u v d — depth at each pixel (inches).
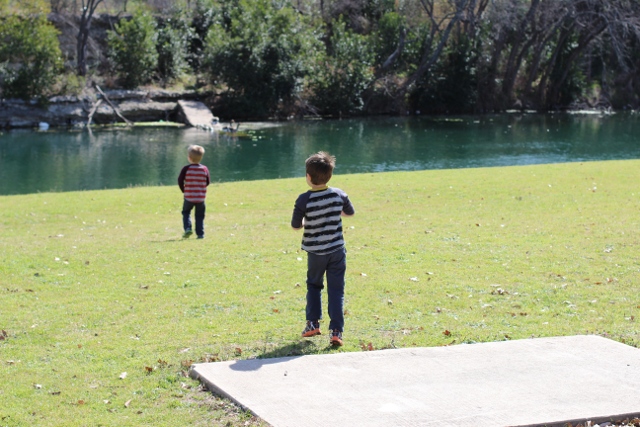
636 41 2450.8
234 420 184.5
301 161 1194.0
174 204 618.8
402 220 513.3
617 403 189.5
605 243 415.2
